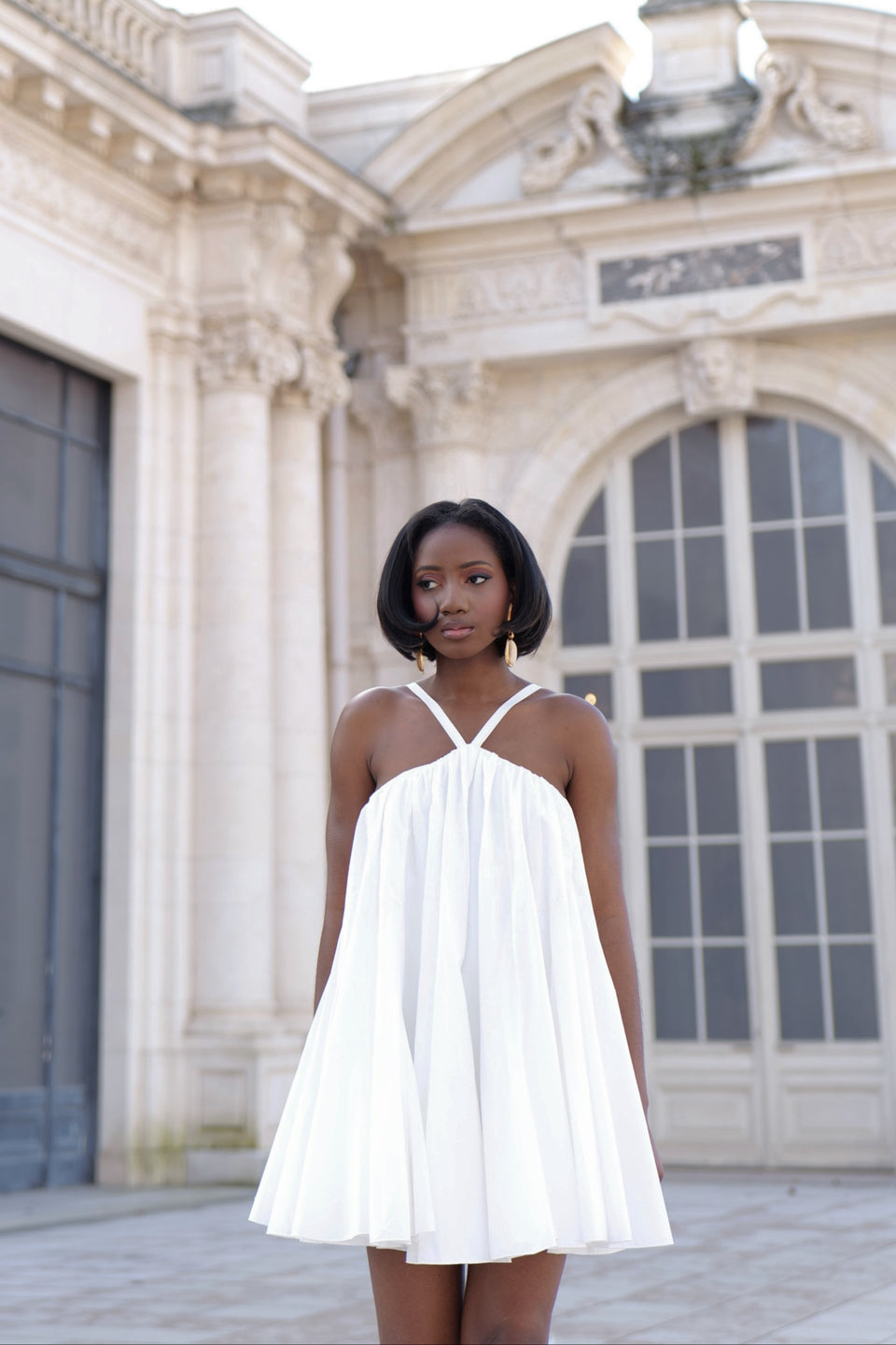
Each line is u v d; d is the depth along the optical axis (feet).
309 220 45.52
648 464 48.75
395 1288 7.02
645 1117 7.11
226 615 42.83
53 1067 39.29
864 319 45.06
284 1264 27.99
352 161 50.21
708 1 47.03
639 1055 7.27
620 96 46.80
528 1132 6.59
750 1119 45.19
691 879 46.70
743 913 46.14
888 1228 31.12
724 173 45.47
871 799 45.50
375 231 48.19
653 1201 6.89
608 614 48.42
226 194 43.42
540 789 7.18
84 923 40.73
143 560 42.09
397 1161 6.57
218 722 42.47
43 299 39.01
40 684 39.93
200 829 42.34
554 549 48.88
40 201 38.86
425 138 47.55
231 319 43.55
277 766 44.50
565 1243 6.58
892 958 44.55
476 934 6.89
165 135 41.04
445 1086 6.65
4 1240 31.32
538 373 48.88
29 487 39.96
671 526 48.26
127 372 42.04
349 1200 6.65
